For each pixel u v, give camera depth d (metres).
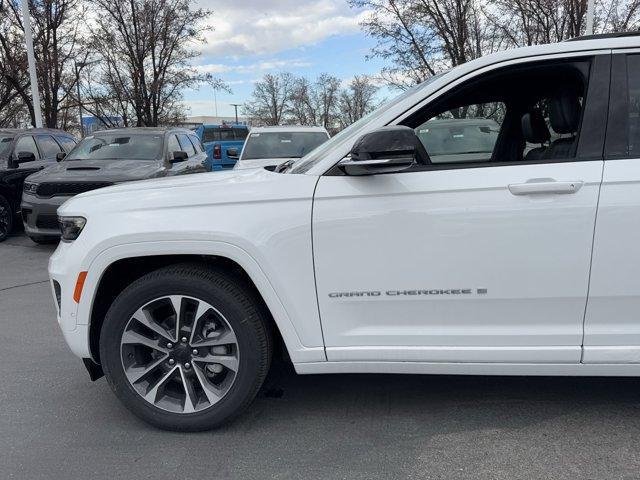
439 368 2.86
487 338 2.79
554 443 2.86
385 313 2.84
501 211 2.67
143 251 2.88
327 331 2.88
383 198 2.74
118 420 3.22
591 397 3.34
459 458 2.75
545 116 3.01
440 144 3.08
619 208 2.62
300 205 2.80
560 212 2.64
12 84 19.17
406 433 2.99
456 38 18.66
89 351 3.07
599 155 2.69
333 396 3.44
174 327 3.01
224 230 2.80
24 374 3.92
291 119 56.28
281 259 2.82
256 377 2.95
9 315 5.41
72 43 20.19
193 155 10.67
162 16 21.84
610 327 2.75
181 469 2.71
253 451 2.85
